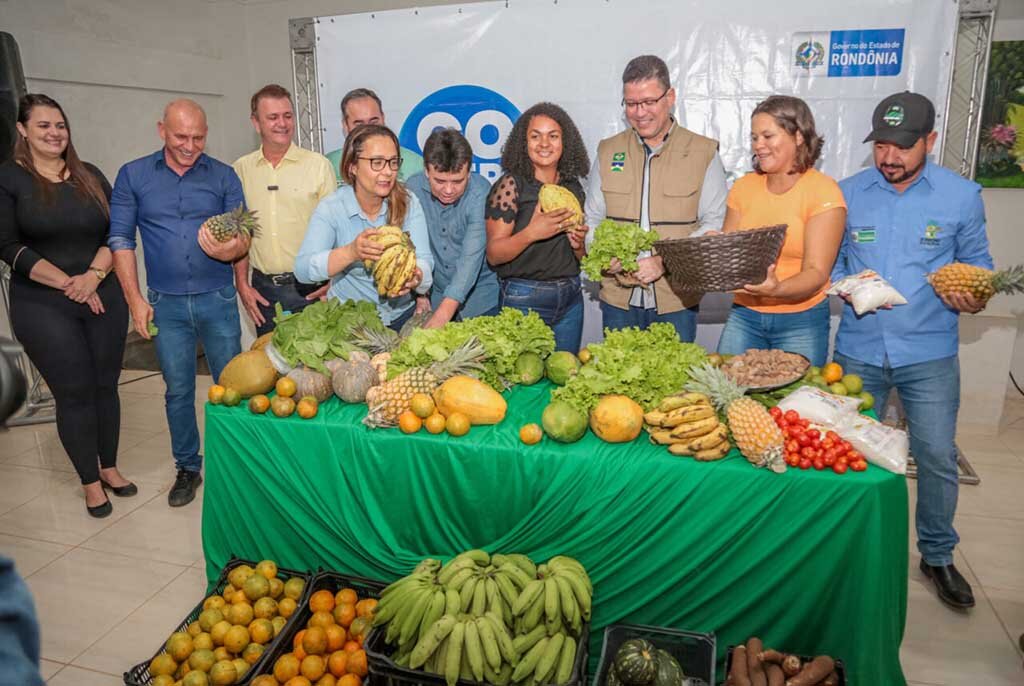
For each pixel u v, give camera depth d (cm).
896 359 282
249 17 730
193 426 392
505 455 225
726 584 218
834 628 213
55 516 377
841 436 209
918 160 264
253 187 386
